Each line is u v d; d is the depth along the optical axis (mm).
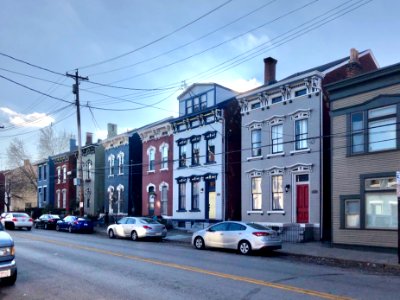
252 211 26328
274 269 13242
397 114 18406
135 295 9219
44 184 57219
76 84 33656
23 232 30797
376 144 19234
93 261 14508
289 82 24188
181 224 32156
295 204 23984
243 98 27391
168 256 16250
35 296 9156
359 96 20000
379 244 18547
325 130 23078
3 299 8898
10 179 62062
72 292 9539
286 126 24672
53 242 21688
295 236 22391
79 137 34094
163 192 34906
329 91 21234
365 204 19344
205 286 10180
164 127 34750
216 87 30797
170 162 34094
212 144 29891
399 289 10188
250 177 26828
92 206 46062
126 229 25953
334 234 20359
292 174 24203
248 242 17797
